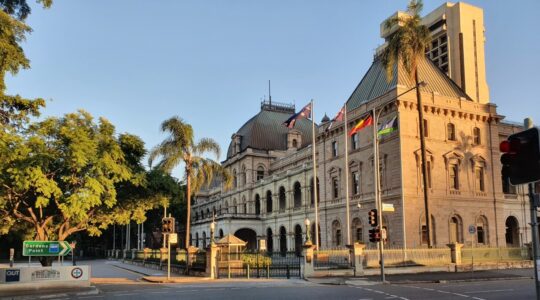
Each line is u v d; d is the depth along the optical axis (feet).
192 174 146.20
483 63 250.16
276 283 98.84
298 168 251.19
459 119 179.83
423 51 138.72
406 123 167.94
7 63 70.13
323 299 67.26
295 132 317.22
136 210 119.55
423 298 67.46
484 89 246.68
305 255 112.16
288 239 256.32
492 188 182.19
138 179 106.73
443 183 171.53
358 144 187.93
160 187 123.75
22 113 84.89
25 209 110.63
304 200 243.60
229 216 280.92
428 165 170.09
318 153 224.33
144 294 78.23
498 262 136.98
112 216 116.78
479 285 90.17
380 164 175.22
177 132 141.18
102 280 114.21
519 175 31.60
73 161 92.12
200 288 88.17
